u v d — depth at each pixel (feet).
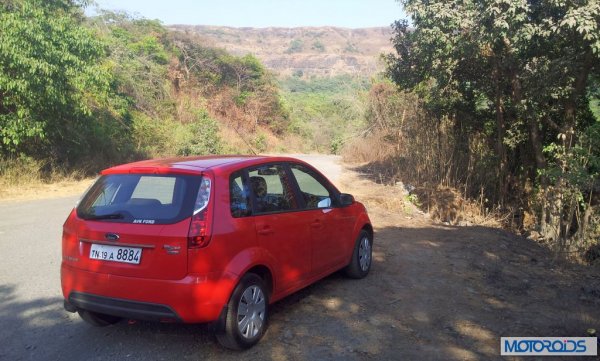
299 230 16.15
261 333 14.33
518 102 40.83
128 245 12.94
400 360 13.47
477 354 13.93
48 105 43.39
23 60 37.96
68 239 14.01
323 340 14.60
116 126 62.54
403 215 39.68
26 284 19.10
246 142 124.06
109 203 13.99
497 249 27.37
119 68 78.38
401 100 67.00
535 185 46.11
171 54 133.18
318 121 164.04
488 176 47.03
